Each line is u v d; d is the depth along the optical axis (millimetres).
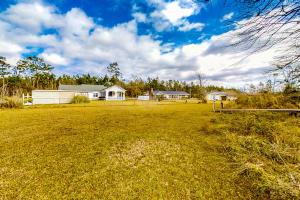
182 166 4301
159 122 9922
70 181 3590
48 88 61562
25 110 16031
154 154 5051
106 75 69188
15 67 55562
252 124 7484
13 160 4582
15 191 3219
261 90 13359
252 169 3846
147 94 56312
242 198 3064
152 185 3465
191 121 10250
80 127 8477
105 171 4027
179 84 85000
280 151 4570
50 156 4863
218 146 5691
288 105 10742
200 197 3096
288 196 2980
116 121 10234
